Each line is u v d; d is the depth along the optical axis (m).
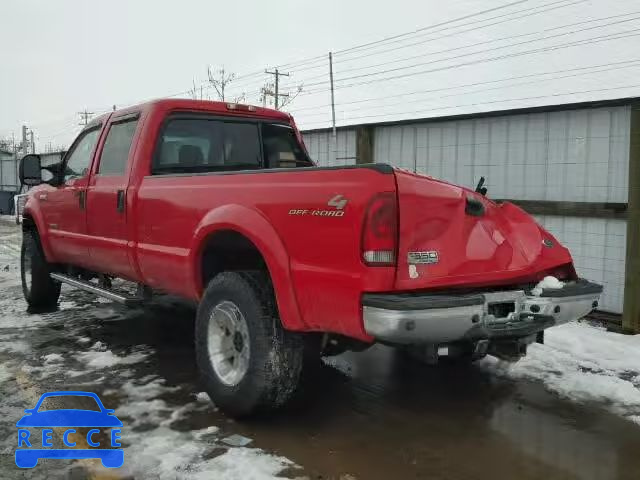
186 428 3.59
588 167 5.88
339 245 3.11
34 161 6.15
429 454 3.32
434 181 3.30
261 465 3.13
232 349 3.79
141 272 4.75
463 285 3.23
